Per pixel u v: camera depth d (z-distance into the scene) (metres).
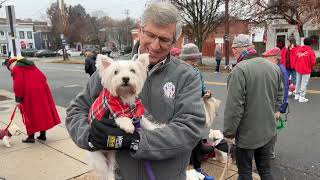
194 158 4.88
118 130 1.83
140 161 2.01
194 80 2.03
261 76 3.70
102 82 2.09
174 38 2.09
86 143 1.92
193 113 1.93
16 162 5.45
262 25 24.41
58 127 7.50
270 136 3.80
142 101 2.06
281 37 28.53
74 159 5.54
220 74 20.03
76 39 66.69
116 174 2.12
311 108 9.45
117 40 65.25
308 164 5.43
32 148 6.12
